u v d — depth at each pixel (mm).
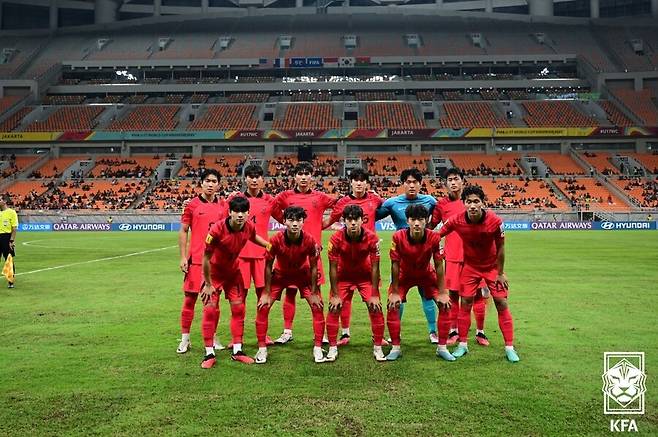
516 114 51719
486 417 3824
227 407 4023
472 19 64375
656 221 35750
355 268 5629
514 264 14422
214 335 5527
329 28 63062
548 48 58281
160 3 65688
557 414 3877
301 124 51094
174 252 19469
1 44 61562
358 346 5945
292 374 4848
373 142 50594
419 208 5285
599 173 45156
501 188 43906
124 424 3727
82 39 62750
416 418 3811
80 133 49500
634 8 61688
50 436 3553
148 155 51406
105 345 5883
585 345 5766
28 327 6805
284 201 6801
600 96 53344
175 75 59094
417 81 55719
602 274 12195
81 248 21453
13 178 45938
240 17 65625
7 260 10547
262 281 6473
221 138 49656
